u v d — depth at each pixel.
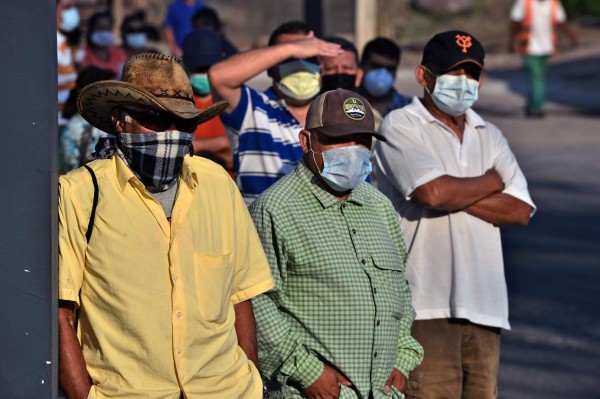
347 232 10.15
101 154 8.45
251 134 12.90
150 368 7.98
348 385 10.03
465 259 12.12
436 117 12.43
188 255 8.18
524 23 44.16
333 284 9.95
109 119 8.42
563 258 24.25
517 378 17.06
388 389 10.32
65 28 30.83
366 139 10.18
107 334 7.98
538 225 27.44
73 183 8.08
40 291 7.05
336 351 9.98
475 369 12.27
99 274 7.98
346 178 9.98
